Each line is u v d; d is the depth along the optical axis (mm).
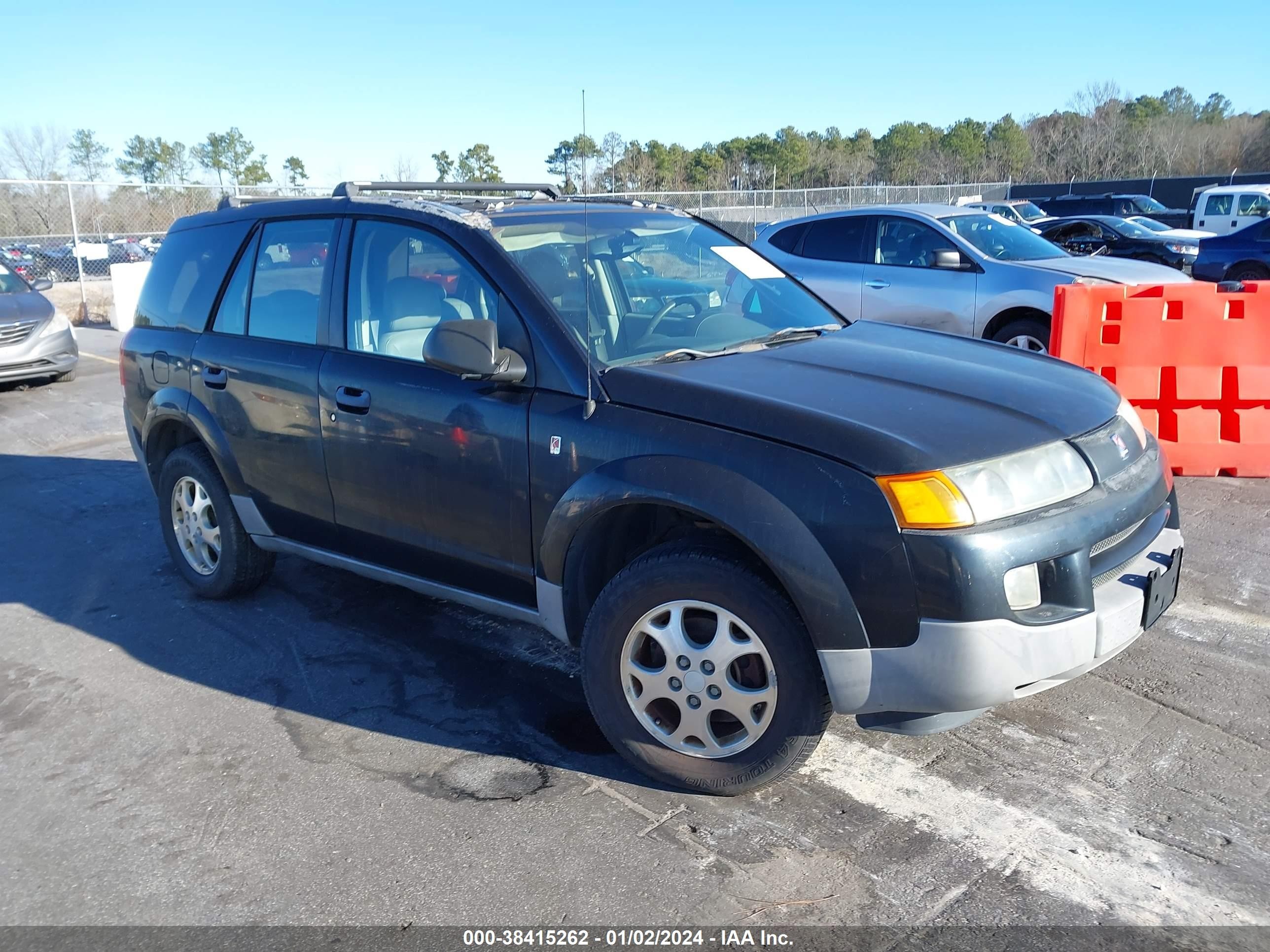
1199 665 3859
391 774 3314
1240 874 2688
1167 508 3287
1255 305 6008
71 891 2789
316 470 3992
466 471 3434
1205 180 37062
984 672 2602
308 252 4125
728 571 2834
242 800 3197
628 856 2840
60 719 3781
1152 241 17641
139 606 4871
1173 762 3225
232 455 4359
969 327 8227
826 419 2783
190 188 20266
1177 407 6219
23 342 10680
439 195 4805
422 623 4559
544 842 2918
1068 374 3461
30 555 5688
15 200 19609
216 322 4523
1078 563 2717
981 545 2578
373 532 3873
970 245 8336
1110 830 2893
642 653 3127
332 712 3760
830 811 3025
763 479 2754
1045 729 3451
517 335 3348
